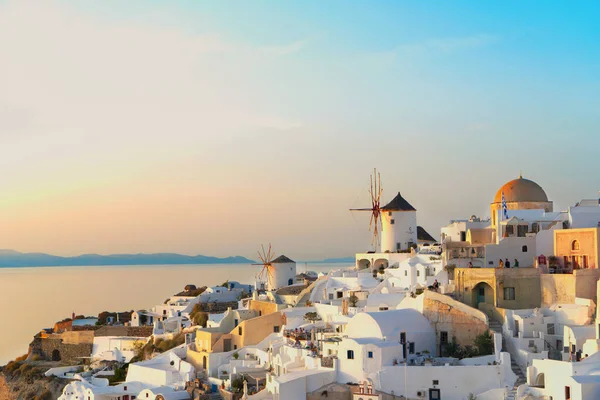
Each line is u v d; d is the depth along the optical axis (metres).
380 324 82.06
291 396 77.94
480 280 87.94
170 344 119.44
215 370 97.88
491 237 105.06
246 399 81.75
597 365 65.62
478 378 74.31
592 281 83.31
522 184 109.06
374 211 138.25
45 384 123.75
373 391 75.94
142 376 103.38
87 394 98.88
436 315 85.25
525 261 93.44
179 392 91.62
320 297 119.88
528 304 85.88
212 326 115.25
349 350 79.62
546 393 67.94
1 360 169.88
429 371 75.62
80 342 138.88
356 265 130.50
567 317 80.00
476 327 82.62
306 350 86.50
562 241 89.19
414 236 132.88
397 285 112.19
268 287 148.38
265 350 97.19
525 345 78.31
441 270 102.31
